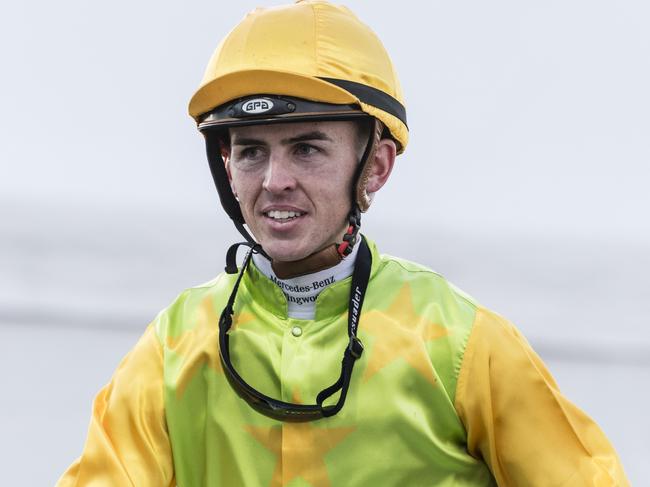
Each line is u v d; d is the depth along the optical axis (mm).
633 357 19703
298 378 4566
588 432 4582
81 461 4676
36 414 13008
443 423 4531
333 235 4594
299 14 4555
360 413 4492
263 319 4730
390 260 4875
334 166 4496
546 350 20359
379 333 4594
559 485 4438
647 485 10875
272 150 4469
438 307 4645
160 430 4711
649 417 13883
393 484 4496
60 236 39625
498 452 4559
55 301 26453
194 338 4758
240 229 4852
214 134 4746
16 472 10820
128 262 35906
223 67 4539
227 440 4609
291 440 4504
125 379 4785
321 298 4660
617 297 31688
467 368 4520
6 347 17484
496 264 40000
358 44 4570
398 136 4695
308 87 4375
